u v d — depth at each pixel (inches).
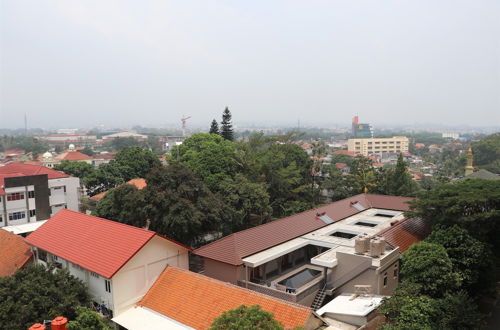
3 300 795.4
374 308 826.8
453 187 1288.1
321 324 731.4
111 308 893.2
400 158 2210.9
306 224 1374.3
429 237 1094.4
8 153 6471.5
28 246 1285.7
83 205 2369.6
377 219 1513.3
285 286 1075.3
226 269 1068.5
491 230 1149.7
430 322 751.1
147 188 1342.3
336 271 1073.5
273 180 1948.8
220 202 1439.5
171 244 1025.5
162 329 799.1
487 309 1132.5
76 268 1013.2
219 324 557.6
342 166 4670.3
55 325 601.3
